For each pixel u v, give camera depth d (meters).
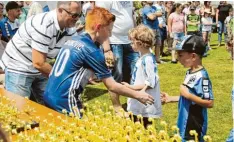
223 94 7.12
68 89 3.00
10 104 3.18
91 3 6.42
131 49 5.55
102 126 2.42
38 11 7.47
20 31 3.96
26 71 4.00
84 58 2.94
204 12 12.26
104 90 7.38
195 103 3.29
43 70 3.65
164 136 2.15
